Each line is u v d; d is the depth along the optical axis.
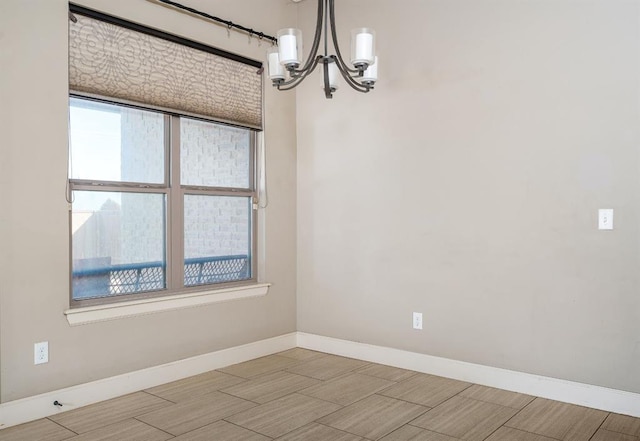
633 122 2.85
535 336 3.18
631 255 2.86
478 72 3.38
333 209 4.12
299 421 2.79
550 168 3.12
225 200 3.89
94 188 3.12
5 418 2.69
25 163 2.76
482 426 2.72
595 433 2.63
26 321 2.77
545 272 3.14
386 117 3.82
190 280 3.66
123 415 2.86
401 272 3.75
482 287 3.38
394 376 3.56
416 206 3.67
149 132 3.41
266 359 3.99
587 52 2.99
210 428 2.69
